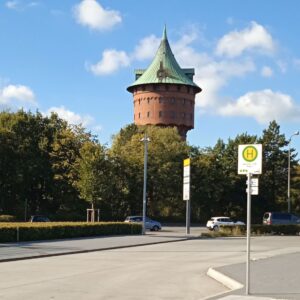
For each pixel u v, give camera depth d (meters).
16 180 60.03
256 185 22.86
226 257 22.19
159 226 49.66
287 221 51.03
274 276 14.28
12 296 11.38
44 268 17.48
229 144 73.88
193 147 72.00
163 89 101.62
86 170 50.03
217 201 71.06
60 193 61.75
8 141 60.91
